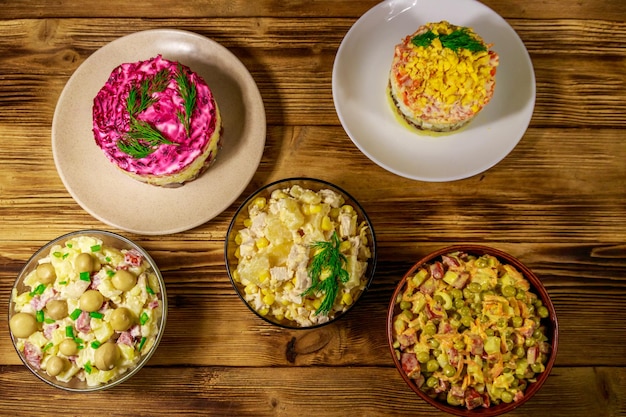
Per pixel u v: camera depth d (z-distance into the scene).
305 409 0.65
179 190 0.65
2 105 0.67
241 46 0.68
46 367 0.59
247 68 0.67
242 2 0.68
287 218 0.60
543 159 0.67
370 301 0.66
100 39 0.67
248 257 0.61
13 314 0.61
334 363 0.66
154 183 0.64
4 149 0.67
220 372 0.66
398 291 0.59
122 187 0.65
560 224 0.67
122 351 0.59
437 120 0.61
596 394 0.66
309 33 0.68
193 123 0.60
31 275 0.61
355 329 0.66
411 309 0.60
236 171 0.65
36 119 0.67
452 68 0.58
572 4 0.68
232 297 0.66
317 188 0.63
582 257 0.67
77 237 0.61
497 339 0.57
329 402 0.65
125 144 0.59
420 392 0.58
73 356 0.60
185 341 0.66
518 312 0.58
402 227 0.67
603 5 0.68
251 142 0.65
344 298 0.60
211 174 0.65
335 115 0.67
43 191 0.67
